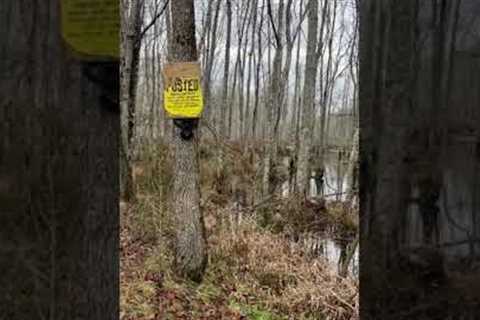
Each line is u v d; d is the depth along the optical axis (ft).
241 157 52.44
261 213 34.60
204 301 19.04
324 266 22.66
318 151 68.03
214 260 22.04
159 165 29.68
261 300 19.51
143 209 26.35
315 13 46.47
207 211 29.81
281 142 76.13
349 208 37.52
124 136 31.53
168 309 17.97
